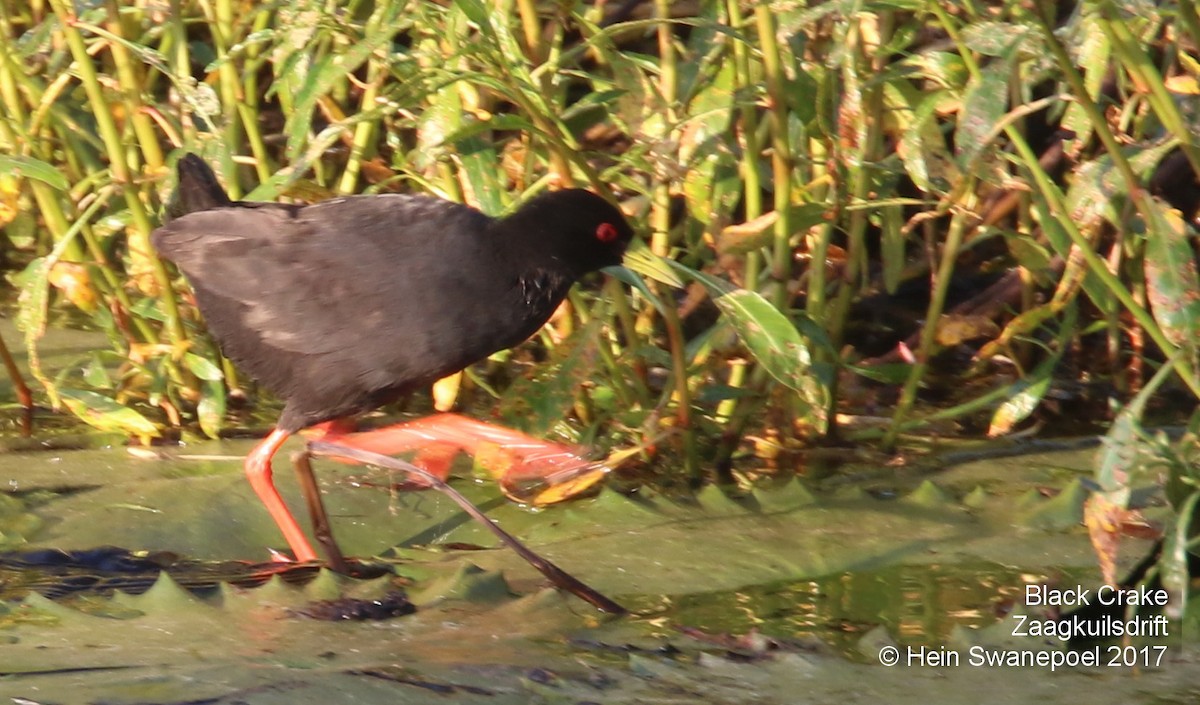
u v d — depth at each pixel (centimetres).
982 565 771
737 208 1049
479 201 853
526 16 868
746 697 619
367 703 601
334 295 766
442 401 989
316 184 936
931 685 634
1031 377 952
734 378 938
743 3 877
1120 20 679
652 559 779
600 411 956
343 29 843
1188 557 697
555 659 656
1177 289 680
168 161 949
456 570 764
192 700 597
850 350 970
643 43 1191
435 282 767
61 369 1047
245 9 1027
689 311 1023
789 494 861
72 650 652
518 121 802
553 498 854
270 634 678
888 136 1041
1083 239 751
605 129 1127
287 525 796
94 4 971
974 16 782
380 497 868
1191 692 628
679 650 670
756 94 842
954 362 1116
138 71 1070
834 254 954
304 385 787
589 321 873
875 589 742
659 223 927
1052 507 840
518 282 791
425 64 893
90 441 951
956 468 926
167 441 954
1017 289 1102
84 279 966
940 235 1162
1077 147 843
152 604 711
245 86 1026
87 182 988
